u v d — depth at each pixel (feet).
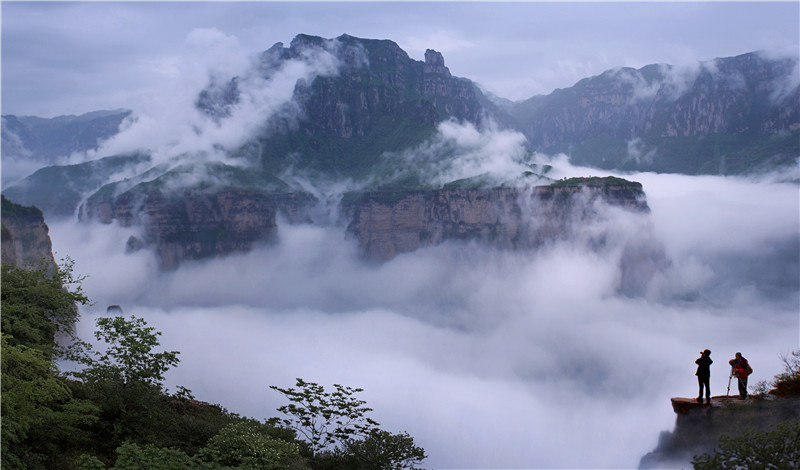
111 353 104.58
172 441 103.09
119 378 103.35
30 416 84.99
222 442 97.45
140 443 99.25
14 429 79.20
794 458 71.31
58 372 102.47
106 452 96.27
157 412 103.96
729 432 87.30
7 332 107.04
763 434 74.54
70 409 91.71
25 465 81.87
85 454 83.51
